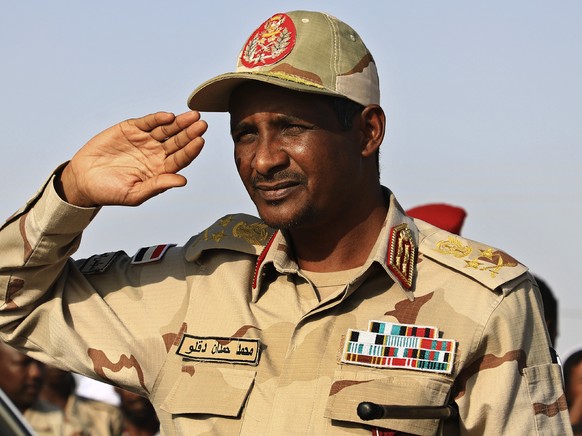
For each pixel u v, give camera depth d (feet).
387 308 32.45
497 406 31.35
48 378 60.64
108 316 34.58
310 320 32.76
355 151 32.83
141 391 34.35
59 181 33.63
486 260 32.86
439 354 31.50
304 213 32.12
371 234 33.53
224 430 32.22
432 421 31.24
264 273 33.81
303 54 32.40
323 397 31.65
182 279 35.04
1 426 26.96
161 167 33.32
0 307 34.24
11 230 33.63
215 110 34.35
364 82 33.01
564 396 32.55
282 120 31.86
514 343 31.76
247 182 32.60
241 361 32.73
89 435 60.34
